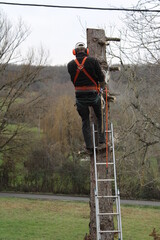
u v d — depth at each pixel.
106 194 7.82
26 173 37.62
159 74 15.52
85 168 35.75
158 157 18.81
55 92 52.12
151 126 16.41
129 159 16.27
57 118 39.34
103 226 7.79
